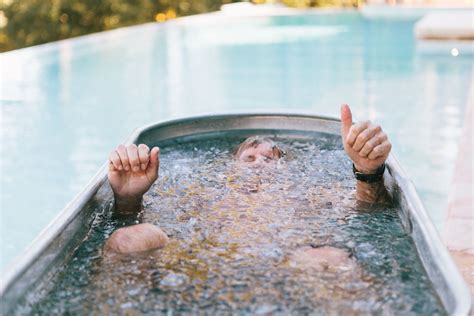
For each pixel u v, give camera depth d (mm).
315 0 14836
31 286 1200
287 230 1579
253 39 9789
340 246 1467
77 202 1534
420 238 1392
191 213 1720
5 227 2773
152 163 1693
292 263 1372
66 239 1408
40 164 3635
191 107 5242
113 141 4133
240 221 1653
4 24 12703
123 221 1656
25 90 5578
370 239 1505
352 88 5988
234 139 2543
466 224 2416
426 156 3725
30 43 12688
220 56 8141
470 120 4094
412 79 6355
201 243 1498
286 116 2555
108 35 8156
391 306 1168
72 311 1173
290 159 2232
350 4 14898
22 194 3170
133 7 13023
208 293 1241
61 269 1344
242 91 5930
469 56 7770
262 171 2104
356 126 1700
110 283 1286
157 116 4879
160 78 6535
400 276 1292
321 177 2035
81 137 4219
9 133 4289
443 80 6242
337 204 1772
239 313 1160
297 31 10766
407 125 4480
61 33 12797
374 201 1772
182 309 1178
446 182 3281
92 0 12688
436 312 1137
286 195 1865
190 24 10461
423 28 8375
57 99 5348
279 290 1246
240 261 1390
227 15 11359
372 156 1685
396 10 12219
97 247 1466
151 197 1858
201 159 2266
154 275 1322
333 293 1229
